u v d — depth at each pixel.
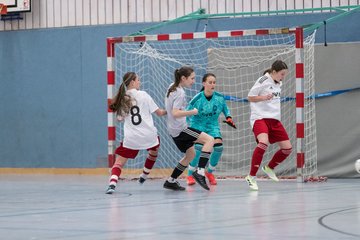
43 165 22.30
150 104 13.95
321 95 18.12
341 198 12.23
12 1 22.31
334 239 7.37
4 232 8.35
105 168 21.50
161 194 13.67
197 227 8.55
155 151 15.84
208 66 19.44
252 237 7.61
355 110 17.97
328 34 19.14
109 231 8.30
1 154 22.70
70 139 21.95
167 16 20.89
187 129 14.31
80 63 21.78
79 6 21.88
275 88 14.73
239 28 19.97
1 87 22.59
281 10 19.47
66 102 21.98
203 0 20.47
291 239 7.41
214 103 15.62
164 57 20.47
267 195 13.10
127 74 13.95
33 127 22.39
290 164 18.48
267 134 14.55
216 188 15.09
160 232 8.15
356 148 17.95
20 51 22.48
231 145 19.09
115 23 21.45
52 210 10.88
